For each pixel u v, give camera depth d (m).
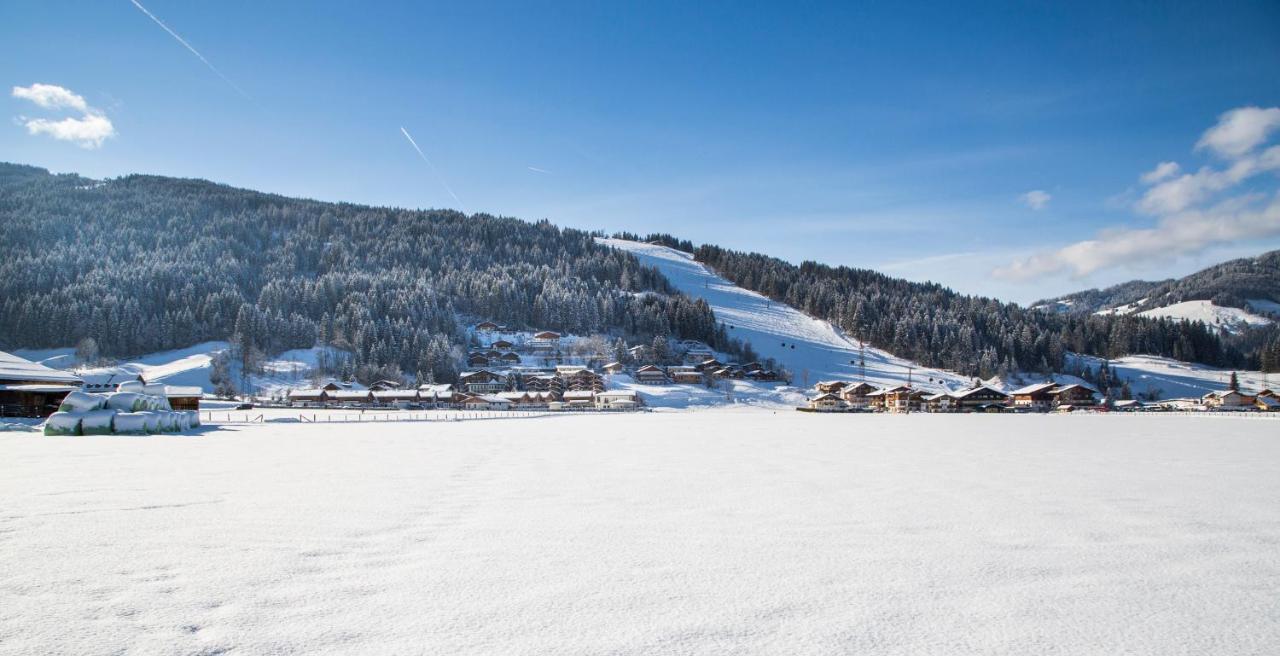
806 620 5.85
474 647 5.18
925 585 6.93
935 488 14.54
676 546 8.68
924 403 112.88
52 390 53.03
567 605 6.22
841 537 9.27
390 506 11.86
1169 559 8.05
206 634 5.41
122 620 5.72
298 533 9.39
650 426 53.59
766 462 21.05
